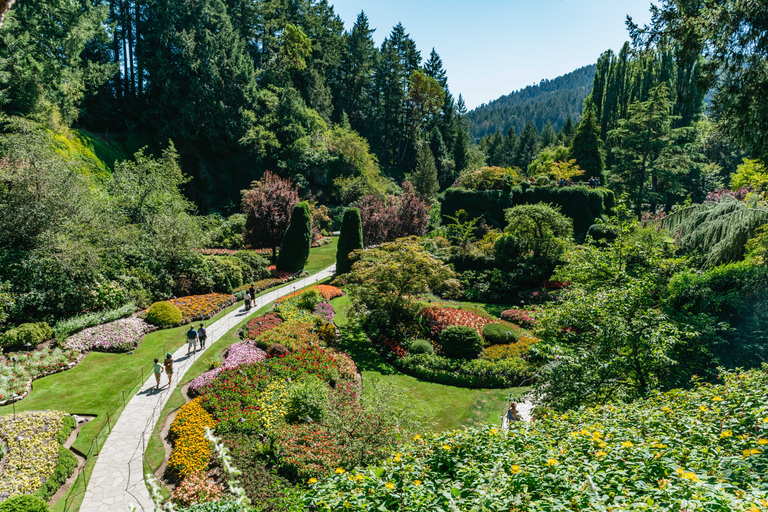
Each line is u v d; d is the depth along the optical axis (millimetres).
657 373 12109
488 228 37312
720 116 13961
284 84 61219
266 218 34438
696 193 52938
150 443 12039
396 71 78125
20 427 11914
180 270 26078
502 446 6207
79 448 11719
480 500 3893
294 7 67562
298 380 15180
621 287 12648
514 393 16953
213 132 49312
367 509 4781
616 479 4543
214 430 12273
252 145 52750
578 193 35125
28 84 28672
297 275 33031
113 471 10906
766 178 17859
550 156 52562
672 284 15852
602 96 64938
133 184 27781
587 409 9125
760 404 6078
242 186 52938
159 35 45562
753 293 14156
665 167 45094
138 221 27359
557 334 13234
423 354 19250
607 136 57844
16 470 10391
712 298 14625
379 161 79062
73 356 16797
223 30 50031
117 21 42812
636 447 5270
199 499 9562
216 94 49438
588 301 12203
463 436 6672
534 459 5488
